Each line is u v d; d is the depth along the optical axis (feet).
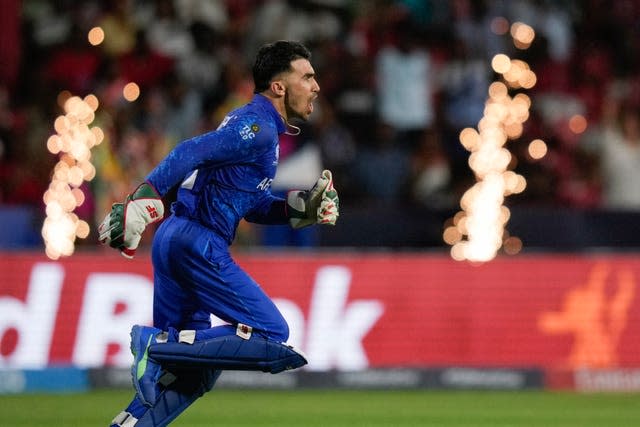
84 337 138.41
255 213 75.46
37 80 178.09
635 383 137.80
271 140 68.90
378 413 112.27
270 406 118.11
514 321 142.10
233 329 69.26
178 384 70.33
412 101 182.80
